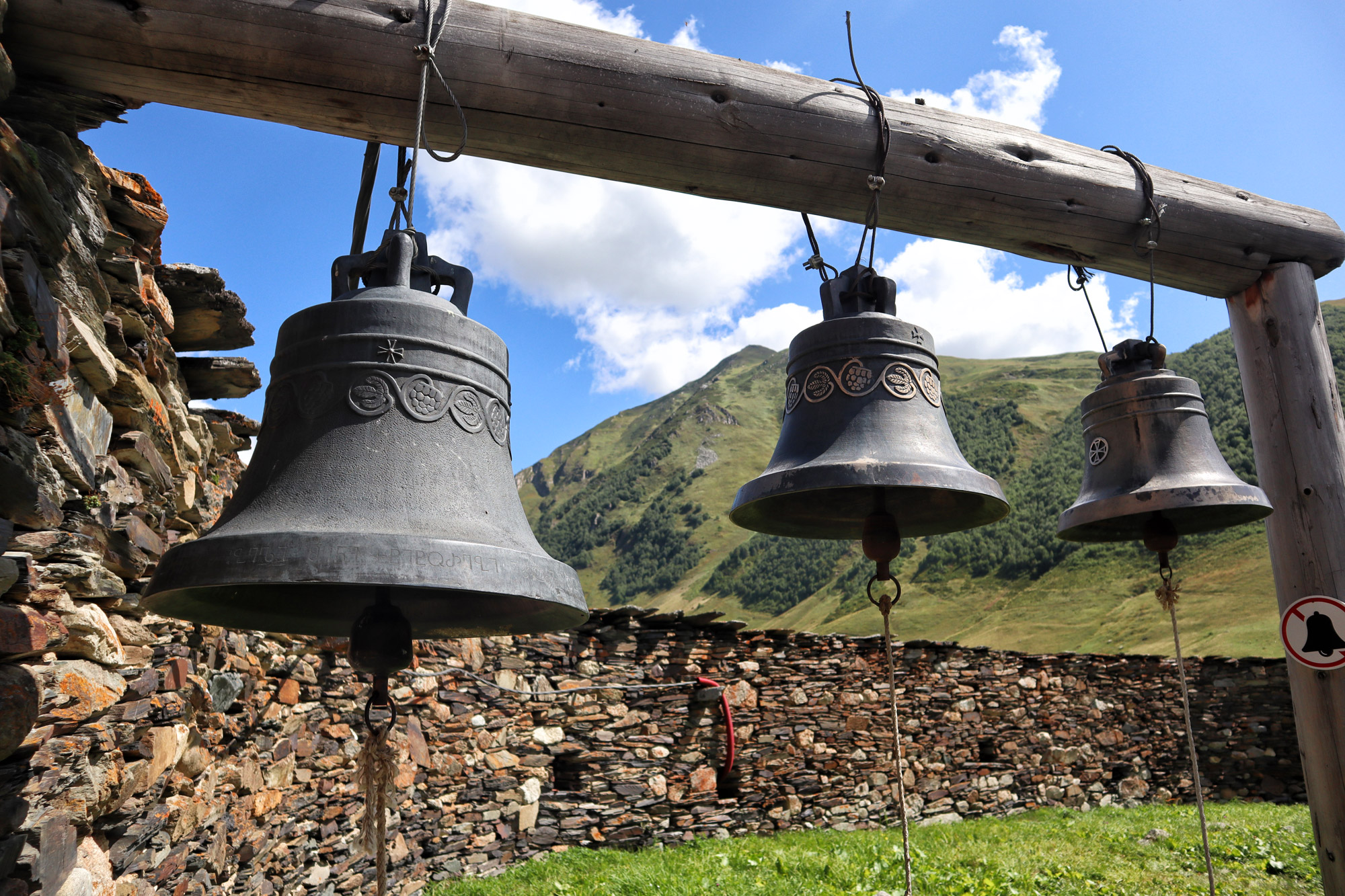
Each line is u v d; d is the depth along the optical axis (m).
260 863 4.85
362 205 2.43
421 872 6.80
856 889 6.04
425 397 1.81
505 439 2.02
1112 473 3.38
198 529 3.96
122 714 2.84
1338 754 3.31
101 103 2.23
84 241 2.52
